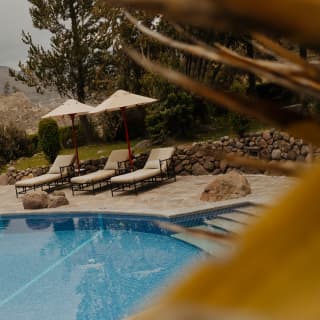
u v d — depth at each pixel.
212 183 11.29
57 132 20.62
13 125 25.12
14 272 8.96
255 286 0.19
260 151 13.77
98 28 25.05
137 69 21.73
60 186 16.58
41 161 22.67
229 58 0.31
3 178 19.34
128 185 14.98
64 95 27.06
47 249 10.31
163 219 10.43
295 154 12.80
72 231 11.47
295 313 0.18
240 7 0.20
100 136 25.30
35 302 7.39
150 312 0.21
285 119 0.29
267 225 0.22
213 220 9.81
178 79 0.32
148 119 18.38
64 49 25.47
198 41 0.33
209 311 0.19
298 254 0.20
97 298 7.29
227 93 0.31
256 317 0.18
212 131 17.92
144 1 0.21
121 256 9.21
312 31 0.20
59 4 24.84
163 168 14.62
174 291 0.20
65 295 7.57
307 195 0.22
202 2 0.20
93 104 27.50
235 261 0.21
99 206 12.38
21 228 12.18
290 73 0.29
